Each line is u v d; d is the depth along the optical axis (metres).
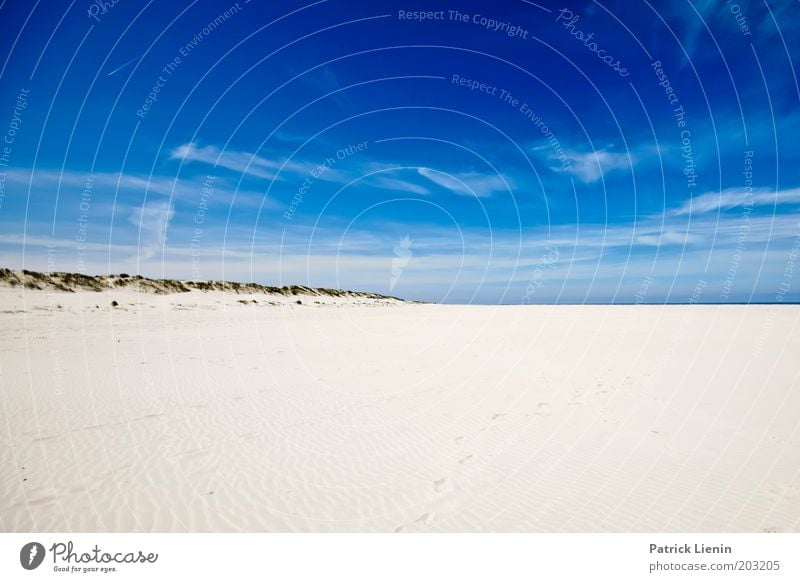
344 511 5.28
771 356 14.30
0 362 13.31
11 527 4.85
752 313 32.78
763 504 5.18
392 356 16.31
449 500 5.51
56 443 7.15
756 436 7.26
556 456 6.72
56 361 13.67
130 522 4.99
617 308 44.88
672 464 6.30
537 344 18.91
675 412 8.65
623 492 5.58
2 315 24.27
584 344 18.39
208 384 11.41
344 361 15.24
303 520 5.09
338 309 49.62
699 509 5.14
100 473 6.14
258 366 14.03
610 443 7.15
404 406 9.59
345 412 9.14
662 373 12.20
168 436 7.59
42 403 9.26
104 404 9.34
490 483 5.93
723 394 9.84
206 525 4.97
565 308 47.69
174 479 6.00
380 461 6.67
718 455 6.54
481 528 4.91
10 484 5.78
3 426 7.88
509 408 9.33
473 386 11.38
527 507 5.31
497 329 26.06
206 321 29.31
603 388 10.76
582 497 5.50
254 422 8.44
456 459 6.72
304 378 12.40
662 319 29.20
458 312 45.53
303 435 7.76
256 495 5.63
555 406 9.36
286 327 27.36
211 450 7.01
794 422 7.88
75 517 5.07
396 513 5.23
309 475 6.20
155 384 11.20
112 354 15.27
